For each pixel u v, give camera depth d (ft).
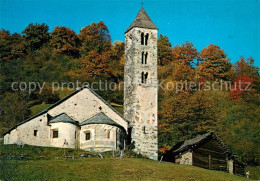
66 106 206.08
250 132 294.87
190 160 202.39
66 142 196.03
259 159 264.31
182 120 282.56
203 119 284.41
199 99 294.25
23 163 156.35
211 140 210.18
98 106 210.18
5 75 361.92
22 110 300.40
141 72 214.90
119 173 154.30
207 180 159.84
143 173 157.17
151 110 211.41
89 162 165.78
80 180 143.54
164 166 173.17
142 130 207.41
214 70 380.17
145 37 222.07
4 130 275.39
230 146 274.16
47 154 179.11
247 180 172.96
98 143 196.75
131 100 211.82
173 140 273.33
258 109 331.57
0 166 135.95
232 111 326.24
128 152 196.44
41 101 333.83
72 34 453.17
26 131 195.72
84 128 201.16
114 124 200.75
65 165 158.20
